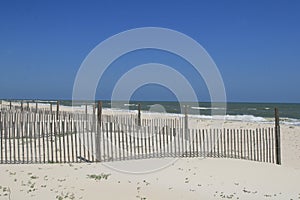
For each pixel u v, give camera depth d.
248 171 13.79
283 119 48.69
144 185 11.74
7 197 10.27
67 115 26.56
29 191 10.79
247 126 31.47
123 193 10.91
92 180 11.98
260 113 65.12
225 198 10.98
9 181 11.66
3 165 13.72
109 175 12.63
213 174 13.27
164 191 11.27
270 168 14.41
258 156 17.64
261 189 11.98
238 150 18.02
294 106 99.69
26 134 16.17
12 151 16.45
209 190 11.63
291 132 28.89
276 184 12.55
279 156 16.42
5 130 15.87
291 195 11.49
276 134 16.45
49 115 26.16
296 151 21.03
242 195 11.33
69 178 12.15
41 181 11.74
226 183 12.39
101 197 10.52
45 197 10.37
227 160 15.30
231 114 61.16
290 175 13.61
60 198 10.29
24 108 37.28
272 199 11.08
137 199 10.48
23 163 14.21
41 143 18.11
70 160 15.12
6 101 58.81
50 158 15.44
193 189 11.64
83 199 10.30
